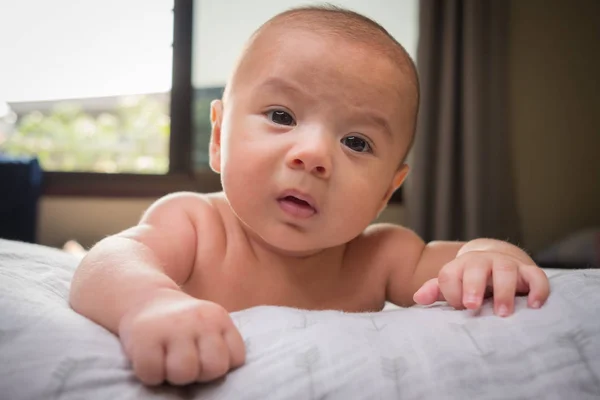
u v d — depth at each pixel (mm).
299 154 689
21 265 725
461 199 2100
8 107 2406
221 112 917
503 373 471
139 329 455
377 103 753
